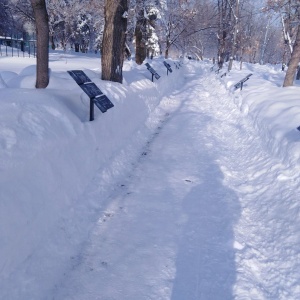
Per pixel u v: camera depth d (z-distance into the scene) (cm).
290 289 295
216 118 1013
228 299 290
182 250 352
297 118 623
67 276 307
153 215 420
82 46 4000
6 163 300
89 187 442
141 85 944
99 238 367
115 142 588
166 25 2761
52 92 517
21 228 283
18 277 268
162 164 598
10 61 1684
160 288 299
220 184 520
